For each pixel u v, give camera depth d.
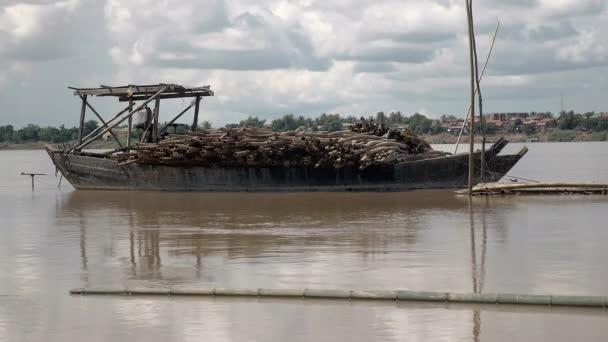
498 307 35.22
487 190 82.00
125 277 42.56
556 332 31.56
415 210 70.31
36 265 46.28
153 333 32.56
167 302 37.09
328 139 87.50
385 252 48.31
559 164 164.00
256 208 73.50
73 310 36.03
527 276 40.81
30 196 92.31
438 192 85.62
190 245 52.47
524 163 170.62
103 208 76.62
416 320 33.50
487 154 88.56
